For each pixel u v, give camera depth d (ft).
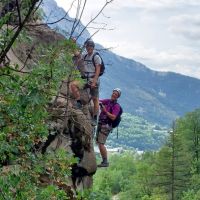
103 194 20.93
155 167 297.53
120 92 38.83
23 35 16.65
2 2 15.72
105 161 38.60
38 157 19.80
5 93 17.16
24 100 16.89
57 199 19.34
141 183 329.31
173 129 282.36
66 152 20.85
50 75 17.25
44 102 17.26
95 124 35.24
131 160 461.78
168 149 277.03
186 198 265.13
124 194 348.59
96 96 33.81
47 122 19.65
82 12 16.44
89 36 17.10
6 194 17.81
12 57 30.73
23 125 17.87
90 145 33.55
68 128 30.78
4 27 16.93
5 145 17.87
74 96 31.30
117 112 38.50
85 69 32.81
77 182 33.14
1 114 17.29
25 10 15.71
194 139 356.18
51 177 20.65
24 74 18.92
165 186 273.75
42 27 18.49
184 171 276.00
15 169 19.06
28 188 18.69
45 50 17.81
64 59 17.39
